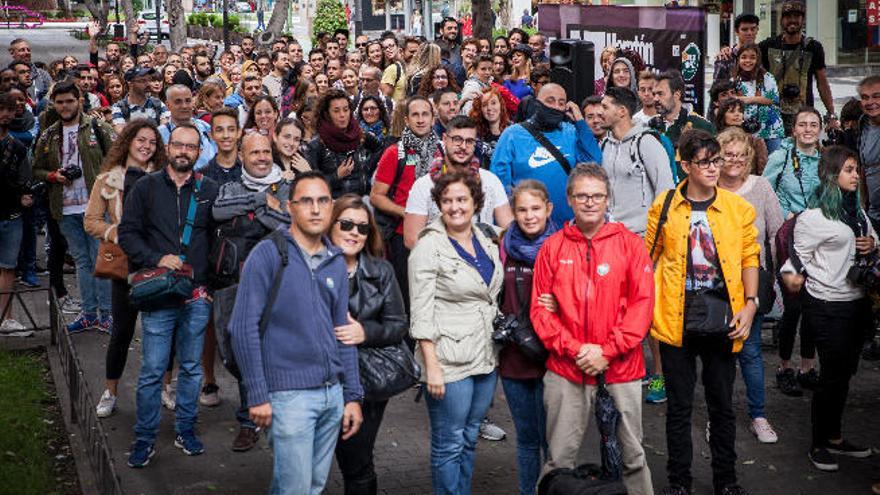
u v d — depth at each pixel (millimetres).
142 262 6473
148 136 7406
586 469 5125
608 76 10086
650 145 7465
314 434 4984
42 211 10664
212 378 7734
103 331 9547
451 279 5488
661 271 6094
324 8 39031
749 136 7504
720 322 5883
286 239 4914
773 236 7438
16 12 68688
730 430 6062
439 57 12992
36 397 7918
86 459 6656
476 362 5520
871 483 6375
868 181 9031
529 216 5676
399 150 7477
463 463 5730
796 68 11320
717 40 28453
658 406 7629
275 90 15570
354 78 14039
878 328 8906
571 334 5418
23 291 9359
